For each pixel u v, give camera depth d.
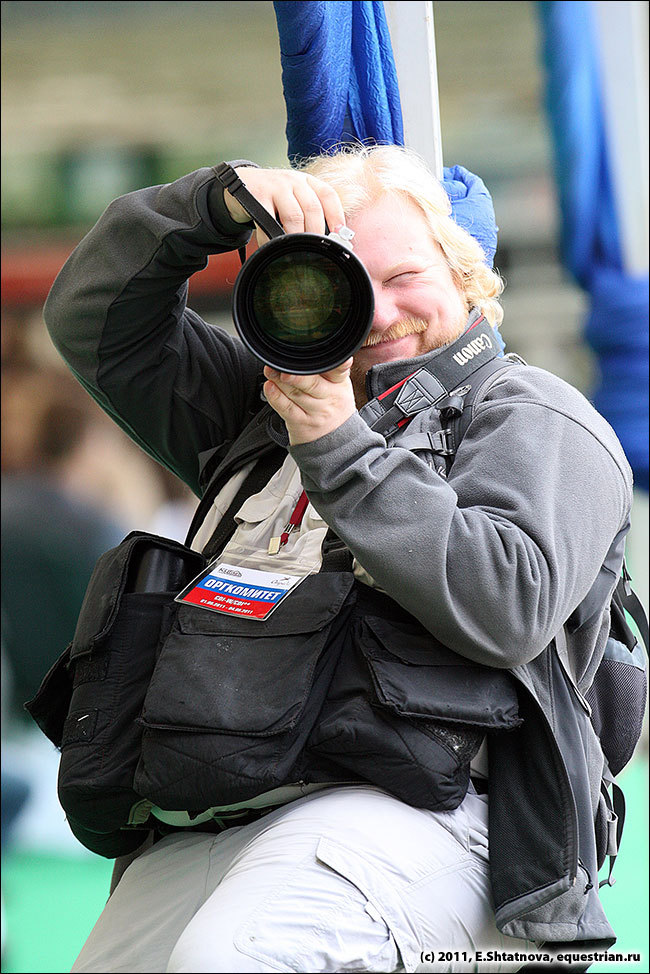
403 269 7.05
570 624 6.80
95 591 6.87
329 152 8.78
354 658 6.30
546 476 6.34
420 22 9.46
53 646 18.36
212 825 7.04
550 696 6.58
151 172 21.69
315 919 5.79
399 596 6.05
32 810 16.75
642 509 14.38
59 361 20.11
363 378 7.25
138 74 21.52
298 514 7.06
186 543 7.72
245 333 5.75
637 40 14.19
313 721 6.15
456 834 6.25
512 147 19.83
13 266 20.95
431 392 6.90
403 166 7.36
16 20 21.12
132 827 7.05
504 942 6.33
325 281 5.70
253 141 21.70
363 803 6.18
